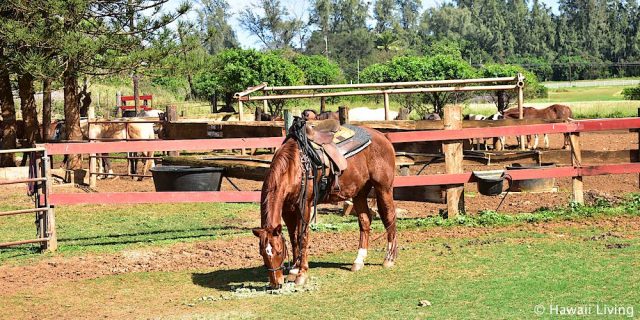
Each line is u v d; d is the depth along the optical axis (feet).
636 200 41.22
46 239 34.71
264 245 24.75
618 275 25.61
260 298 25.44
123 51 61.67
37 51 59.62
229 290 27.12
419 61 137.69
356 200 29.76
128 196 35.86
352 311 23.02
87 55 57.62
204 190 39.27
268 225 24.75
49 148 34.94
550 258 28.94
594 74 383.86
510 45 440.86
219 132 56.95
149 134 67.36
